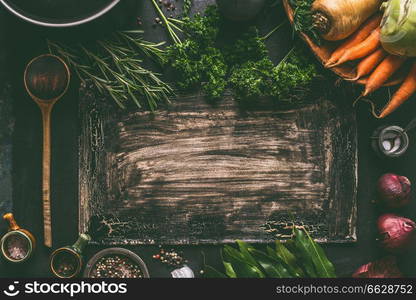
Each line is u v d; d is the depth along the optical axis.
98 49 0.84
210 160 0.86
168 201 0.86
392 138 0.85
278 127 0.86
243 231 0.87
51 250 0.87
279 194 0.86
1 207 0.87
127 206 0.86
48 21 0.75
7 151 0.87
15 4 0.75
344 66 0.82
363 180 0.87
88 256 0.87
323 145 0.86
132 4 0.82
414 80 0.81
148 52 0.85
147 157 0.86
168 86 0.84
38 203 0.87
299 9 0.80
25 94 0.87
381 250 0.87
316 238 0.87
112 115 0.86
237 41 0.83
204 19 0.83
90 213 0.86
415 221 0.87
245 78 0.82
